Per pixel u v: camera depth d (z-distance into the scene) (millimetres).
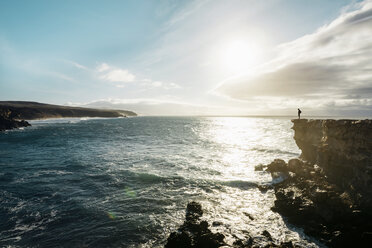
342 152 15969
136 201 16703
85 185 20109
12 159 31000
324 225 13047
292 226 13422
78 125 112500
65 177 22422
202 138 56531
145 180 21438
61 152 36750
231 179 21797
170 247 11039
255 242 11672
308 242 11805
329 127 17656
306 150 23625
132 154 34719
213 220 13922
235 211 15281
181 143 47344
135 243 11641
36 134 66312
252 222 13836
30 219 13914
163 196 17672
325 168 18062
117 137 59094
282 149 38531
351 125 15406
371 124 13977
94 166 26812
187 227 12805
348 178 15328
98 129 86500
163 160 30172
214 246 10953
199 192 18578
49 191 18625
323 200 14359
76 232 12555
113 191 18688
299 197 15516
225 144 45406
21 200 16766
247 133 69312
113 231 12680
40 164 27906
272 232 12758
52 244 11445
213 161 29641
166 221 13820
